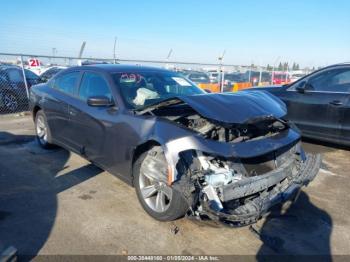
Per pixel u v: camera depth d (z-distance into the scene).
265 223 3.23
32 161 5.00
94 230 3.03
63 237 2.91
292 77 18.88
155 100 3.85
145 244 2.84
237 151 2.79
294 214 3.44
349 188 4.15
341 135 5.41
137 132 3.25
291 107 6.05
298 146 3.58
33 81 10.80
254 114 3.07
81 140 4.33
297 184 3.13
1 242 2.81
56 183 4.13
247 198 2.83
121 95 3.74
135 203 3.59
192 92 4.38
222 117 2.92
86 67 4.57
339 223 3.27
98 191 3.90
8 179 4.25
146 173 3.18
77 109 4.30
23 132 7.07
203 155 2.80
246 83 15.04
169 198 2.97
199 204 2.70
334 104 5.41
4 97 10.09
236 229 3.10
